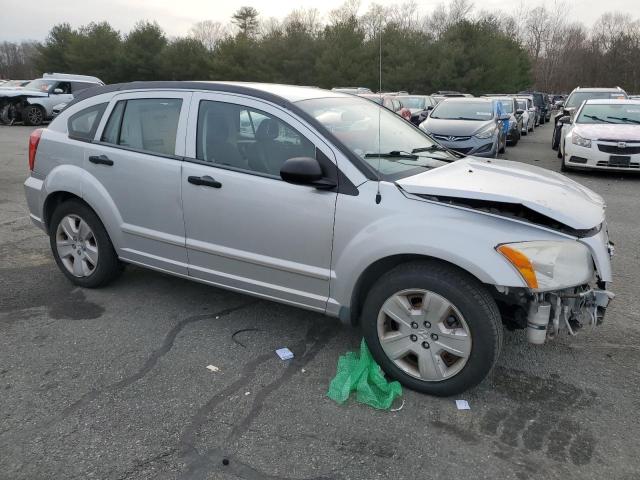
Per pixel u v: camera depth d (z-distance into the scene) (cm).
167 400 312
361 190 320
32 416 296
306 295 349
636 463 264
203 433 284
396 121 435
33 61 6838
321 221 330
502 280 282
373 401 308
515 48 6750
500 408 308
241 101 368
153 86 411
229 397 315
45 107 2120
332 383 321
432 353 311
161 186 393
